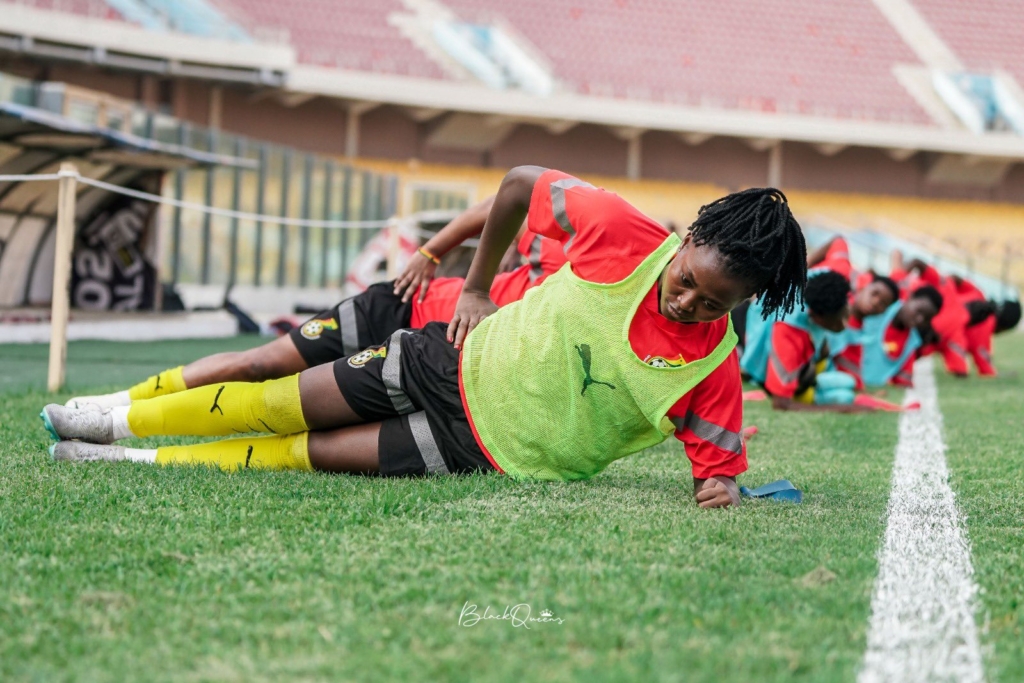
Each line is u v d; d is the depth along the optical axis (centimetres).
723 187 5231
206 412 654
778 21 5628
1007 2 6006
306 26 4778
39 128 1675
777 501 644
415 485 618
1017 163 5475
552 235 614
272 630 382
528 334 621
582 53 5172
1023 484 763
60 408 671
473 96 4588
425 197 4884
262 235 2808
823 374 1335
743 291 536
